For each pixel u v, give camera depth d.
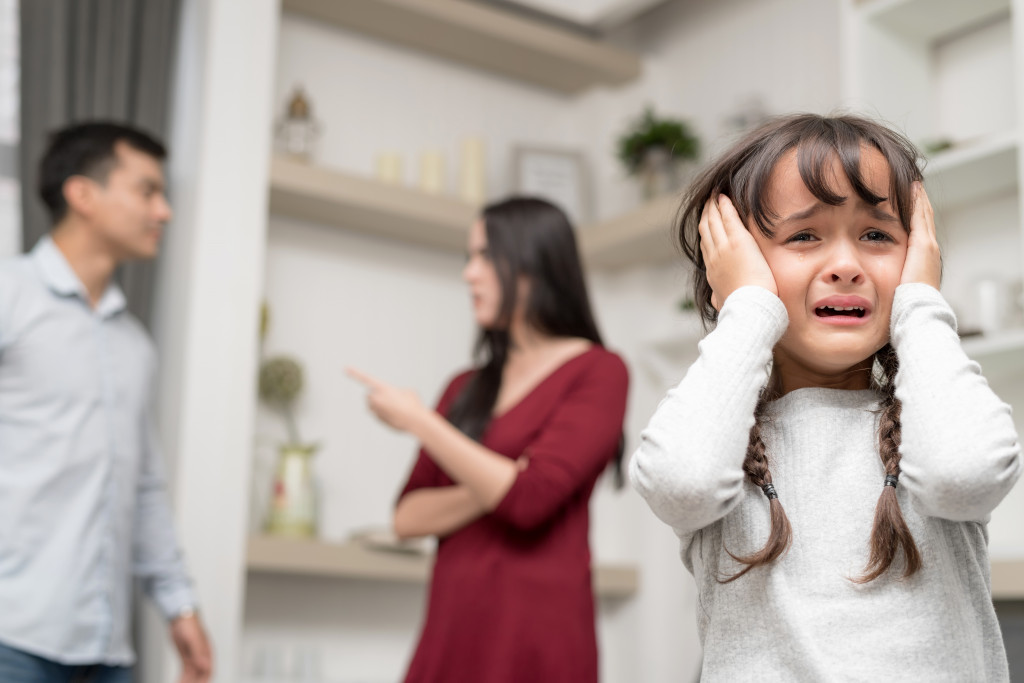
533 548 1.66
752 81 3.31
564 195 3.49
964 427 0.76
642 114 3.60
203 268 2.73
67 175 2.01
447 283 3.42
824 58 3.10
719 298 0.93
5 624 1.71
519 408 1.77
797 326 0.87
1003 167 2.37
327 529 3.08
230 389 2.72
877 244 0.87
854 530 0.81
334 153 3.29
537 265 1.82
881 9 2.59
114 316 2.01
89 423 1.87
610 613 3.35
